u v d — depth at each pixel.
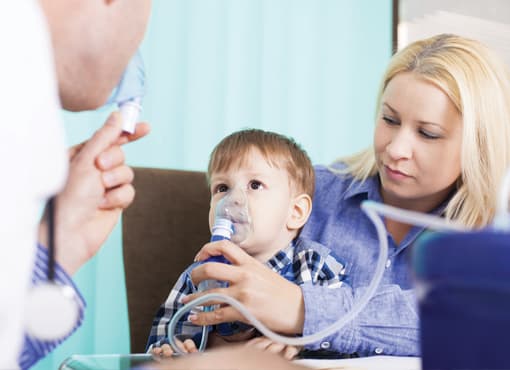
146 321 1.42
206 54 2.37
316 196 1.45
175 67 2.34
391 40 2.58
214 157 1.34
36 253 0.57
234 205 1.21
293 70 2.53
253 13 2.46
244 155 1.29
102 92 0.56
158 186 1.49
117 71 0.54
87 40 0.49
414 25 2.56
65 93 0.53
